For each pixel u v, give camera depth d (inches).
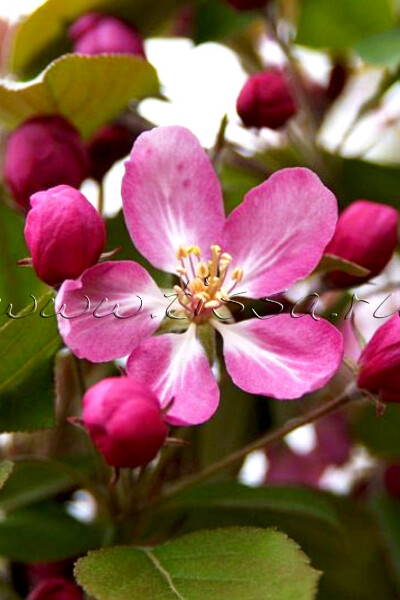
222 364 11.5
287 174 10.2
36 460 10.9
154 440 9.3
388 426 12.6
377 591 12.4
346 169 12.6
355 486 13.5
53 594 10.8
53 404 10.4
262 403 12.3
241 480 12.4
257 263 10.2
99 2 12.4
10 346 10.1
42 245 9.6
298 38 13.4
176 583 9.6
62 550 11.3
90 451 11.5
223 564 9.7
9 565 11.9
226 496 11.3
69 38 12.6
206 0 13.0
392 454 12.7
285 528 11.9
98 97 11.4
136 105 12.4
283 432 10.5
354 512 12.2
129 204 10.1
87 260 9.7
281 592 9.4
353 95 13.8
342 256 10.7
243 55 13.4
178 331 10.1
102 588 9.5
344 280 10.9
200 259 10.3
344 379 11.9
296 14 13.5
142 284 10.0
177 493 10.9
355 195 12.7
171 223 10.2
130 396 9.3
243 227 10.3
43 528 11.4
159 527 11.7
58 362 11.0
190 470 11.9
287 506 11.3
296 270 10.2
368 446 12.8
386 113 13.9
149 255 10.2
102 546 11.1
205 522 11.8
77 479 11.0
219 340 10.4
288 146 12.6
